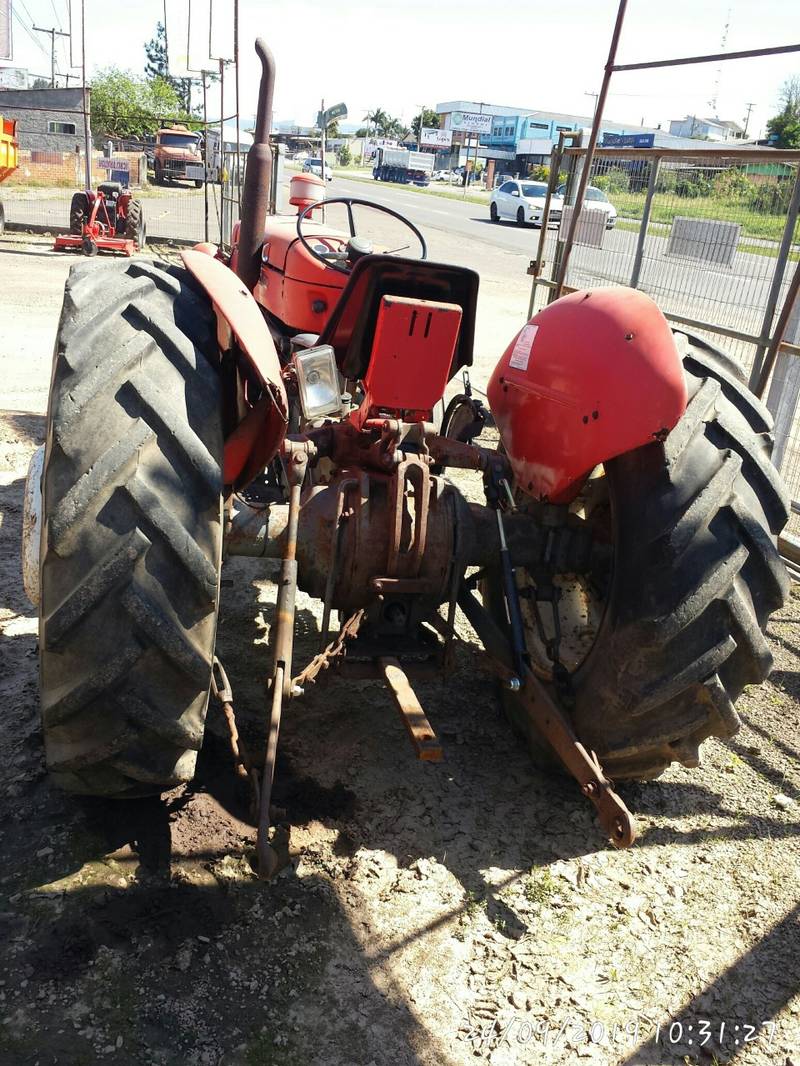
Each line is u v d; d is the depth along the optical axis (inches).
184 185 1322.6
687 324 237.0
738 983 94.6
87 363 86.7
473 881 103.7
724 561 95.7
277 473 143.9
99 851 100.2
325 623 110.4
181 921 92.7
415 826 111.3
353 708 134.6
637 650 98.5
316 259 176.9
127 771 90.0
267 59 136.8
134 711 84.6
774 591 100.4
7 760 113.0
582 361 105.9
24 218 776.3
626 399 99.8
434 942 94.7
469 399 145.3
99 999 83.7
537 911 100.7
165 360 89.5
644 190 268.1
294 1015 84.8
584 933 98.6
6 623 147.1
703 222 241.8
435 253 789.9
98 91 1670.8
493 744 130.1
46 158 1098.7
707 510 96.9
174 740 87.7
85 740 87.8
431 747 95.9
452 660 113.9
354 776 119.3
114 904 93.7
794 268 217.5
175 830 104.3
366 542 110.2
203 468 85.0
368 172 3250.5
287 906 96.3
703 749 138.7
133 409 85.1
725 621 96.7
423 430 115.3
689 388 108.7
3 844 100.2
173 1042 80.7
